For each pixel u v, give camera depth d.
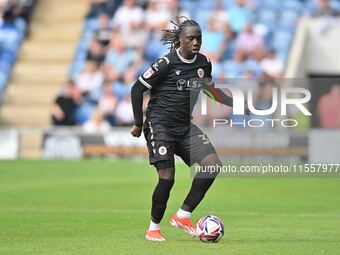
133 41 94.19
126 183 58.38
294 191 54.22
